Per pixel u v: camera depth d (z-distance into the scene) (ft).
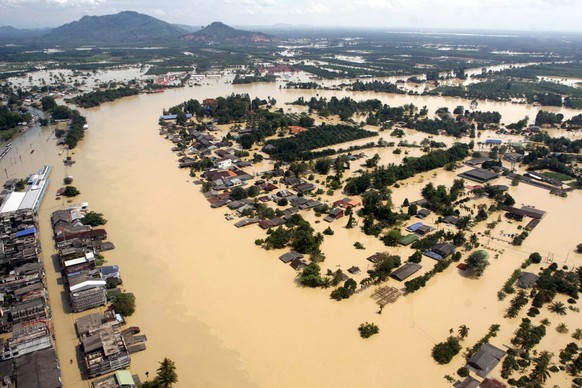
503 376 276.41
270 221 483.92
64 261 386.93
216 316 333.01
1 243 420.77
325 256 419.95
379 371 281.13
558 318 335.06
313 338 310.24
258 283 376.07
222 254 422.41
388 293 362.94
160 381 262.06
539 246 445.37
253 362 287.69
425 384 271.49
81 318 315.99
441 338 312.71
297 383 270.87
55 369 268.41
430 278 387.55
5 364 274.36
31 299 333.42
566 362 288.30
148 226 479.00
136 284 372.79
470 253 431.02
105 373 276.62
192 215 507.30
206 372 279.08
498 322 330.54
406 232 472.03
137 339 304.91
